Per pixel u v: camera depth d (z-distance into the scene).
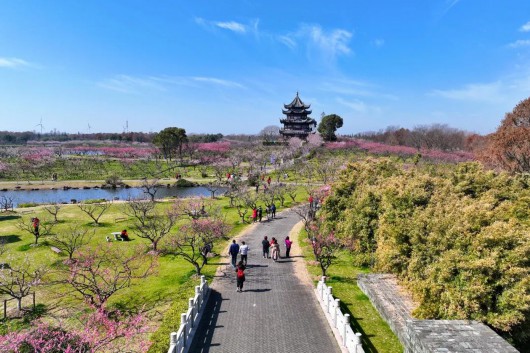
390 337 16.73
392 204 23.38
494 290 14.48
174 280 24.44
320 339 16.61
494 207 21.31
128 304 20.84
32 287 23.38
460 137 114.44
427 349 12.79
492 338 13.31
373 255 24.64
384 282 21.80
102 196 66.81
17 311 20.47
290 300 21.02
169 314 18.34
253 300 20.98
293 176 82.25
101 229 37.97
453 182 26.77
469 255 15.30
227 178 74.62
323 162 87.06
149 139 173.12
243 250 26.88
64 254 29.45
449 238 16.62
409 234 19.22
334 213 31.77
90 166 96.81
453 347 12.73
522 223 17.14
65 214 45.66
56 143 160.62
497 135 48.66
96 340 14.77
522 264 14.42
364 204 27.45
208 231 28.84
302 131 129.12
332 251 25.45
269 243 30.80
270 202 51.94
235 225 40.66
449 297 15.06
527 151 43.75
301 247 32.41
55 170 92.19
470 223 16.52
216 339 16.56
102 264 26.61
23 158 94.81
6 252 29.83
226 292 22.19
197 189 74.38
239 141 154.00
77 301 21.55
